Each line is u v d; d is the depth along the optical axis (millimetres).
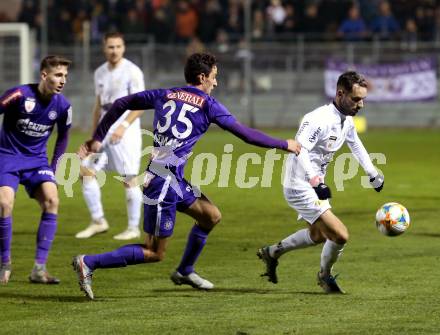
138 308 18234
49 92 20625
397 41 74250
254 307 18266
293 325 16578
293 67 74062
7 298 19266
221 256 24547
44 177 21078
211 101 18906
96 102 28328
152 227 18969
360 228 29047
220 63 73875
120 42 27703
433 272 21906
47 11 78438
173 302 18859
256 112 74812
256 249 25625
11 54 71938
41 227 20953
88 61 72688
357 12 75188
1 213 20406
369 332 16031
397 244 26062
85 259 18922
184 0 80938
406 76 72812
